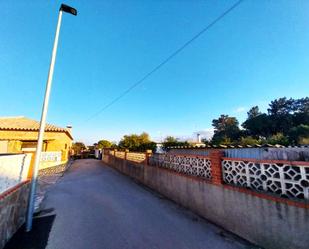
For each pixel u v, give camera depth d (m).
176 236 4.39
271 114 50.72
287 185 3.63
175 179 7.20
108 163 21.30
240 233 4.29
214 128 70.94
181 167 7.00
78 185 10.26
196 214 5.78
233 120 62.88
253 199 4.03
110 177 12.84
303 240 3.14
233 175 4.71
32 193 4.91
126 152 14.45
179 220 5.33
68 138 25.45
